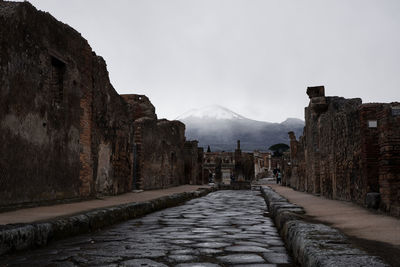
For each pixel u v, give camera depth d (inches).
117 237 221.9
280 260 157.8
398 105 266.1
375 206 280.8
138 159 686.5
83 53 421.7
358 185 338.3
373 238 156.0
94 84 458.9
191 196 684.7
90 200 412.8
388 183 252.5
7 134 274.8
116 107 549.6
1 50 269.9
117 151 550.9
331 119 461.1
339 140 416.5
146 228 266.5
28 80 305.6
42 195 323.3
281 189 862.5
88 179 424.5
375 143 306.3
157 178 807.1
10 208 272.1
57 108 356.5
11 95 281.1
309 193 633.6
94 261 155.4
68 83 382.6
